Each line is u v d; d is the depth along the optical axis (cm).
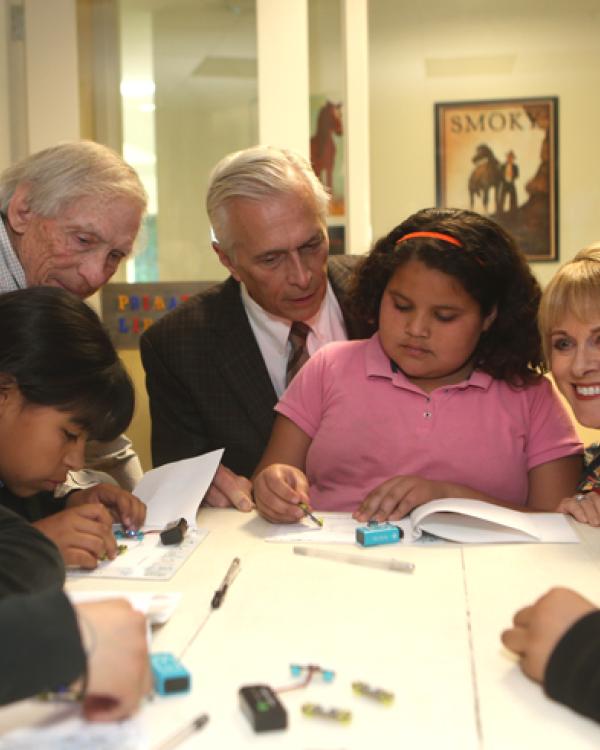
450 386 137
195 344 173
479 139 258
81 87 250
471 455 135
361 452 140
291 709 59
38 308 99
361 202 236
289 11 234
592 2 251
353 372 145
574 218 262
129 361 255
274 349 174
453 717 58
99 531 98
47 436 98
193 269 255
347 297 160
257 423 169
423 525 108
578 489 136
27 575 74
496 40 254
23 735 55
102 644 58
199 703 60
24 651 54
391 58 256
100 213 134
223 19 244
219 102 247
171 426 178
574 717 58
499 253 132
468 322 128
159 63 249
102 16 249
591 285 124
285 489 116
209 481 123
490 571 91
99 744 54
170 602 79
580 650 59
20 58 249
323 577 89
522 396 140
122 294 253
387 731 56
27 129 251
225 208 152
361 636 72
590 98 256
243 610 79
